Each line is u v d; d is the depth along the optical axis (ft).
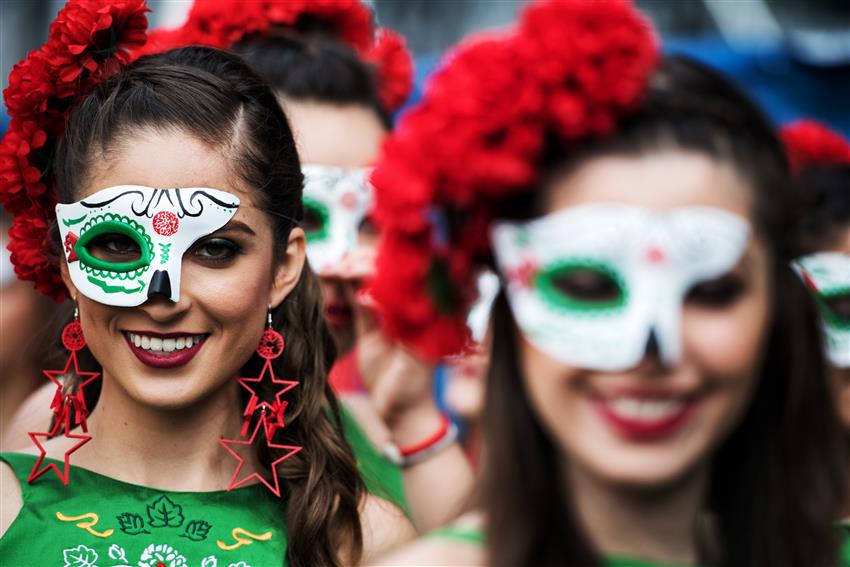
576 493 12.54
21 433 19.38
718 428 11.88
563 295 11.76
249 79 17.06
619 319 11.57
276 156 16.76
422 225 12.32
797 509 12.83
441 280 12.68
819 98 28.12
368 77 21.63
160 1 32.50
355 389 23.47
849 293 18.63
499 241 11.97
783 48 28.12
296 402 17.46
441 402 27.68
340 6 22.98
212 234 15.94
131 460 16.65
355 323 20.15
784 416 12.79
